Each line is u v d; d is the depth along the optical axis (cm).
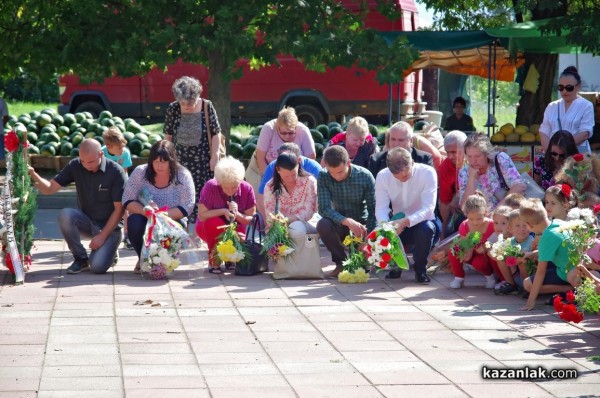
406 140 1005
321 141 1808
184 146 1080
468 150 959
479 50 1688
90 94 2628
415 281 931
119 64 1559
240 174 959
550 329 734
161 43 1493
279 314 786
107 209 973
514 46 1431
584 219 698
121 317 768
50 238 1208
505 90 3762
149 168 952
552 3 1408
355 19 1578
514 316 778
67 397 566
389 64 1492
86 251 974
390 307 813
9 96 4441
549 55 1641
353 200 949
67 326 737
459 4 1909
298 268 937
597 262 756
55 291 866
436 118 2305
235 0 1502
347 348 681
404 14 2316
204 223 969
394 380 604
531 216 812
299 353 667
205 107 1082
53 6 1573
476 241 874
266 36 1527
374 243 898
